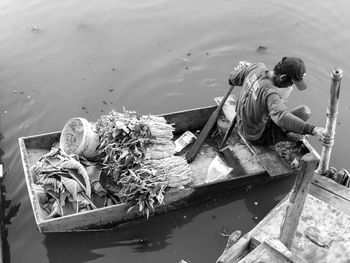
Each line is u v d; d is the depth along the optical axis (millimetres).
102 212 5191
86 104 7105
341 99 7180
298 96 7250
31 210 5746
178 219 5629
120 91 7336
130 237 5465
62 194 5293
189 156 5988
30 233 5496
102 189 5410
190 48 8125
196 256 5309
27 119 6902
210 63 7855
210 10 9008
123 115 5707
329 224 3850
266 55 7953
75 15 8883
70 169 5367
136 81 7504
